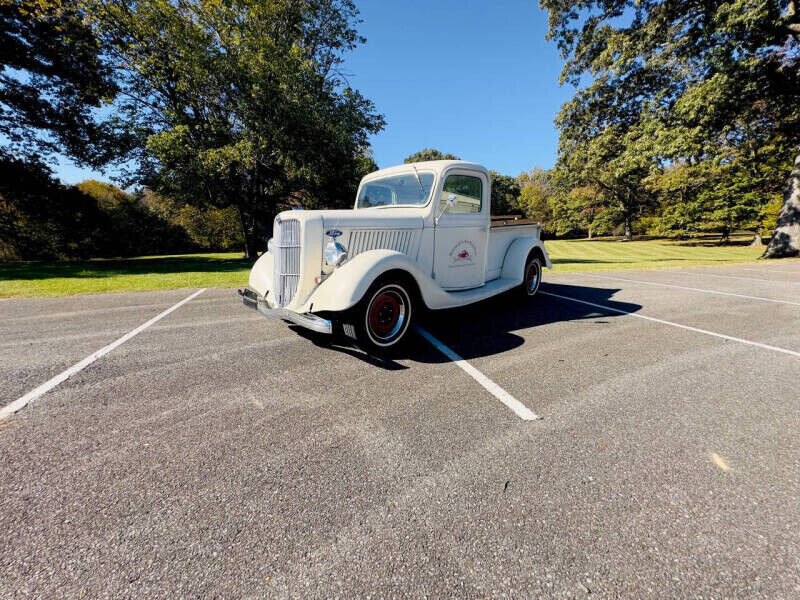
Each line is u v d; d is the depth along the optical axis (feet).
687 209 98.17
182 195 51.08
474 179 15.16
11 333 12.90
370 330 10.79
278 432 6.84
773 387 8.91
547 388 8.87
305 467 5.81
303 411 7.67
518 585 3.85
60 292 20.65
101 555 4.17
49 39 41.75
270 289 12.44
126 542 4.35
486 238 15.89
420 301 12.23
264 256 14.64
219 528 4.58
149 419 7.26
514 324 15.01
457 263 14.76
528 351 11.63
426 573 3.99
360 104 50.93
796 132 50.85
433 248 13.82
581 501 5.07
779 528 4.60
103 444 6.38
